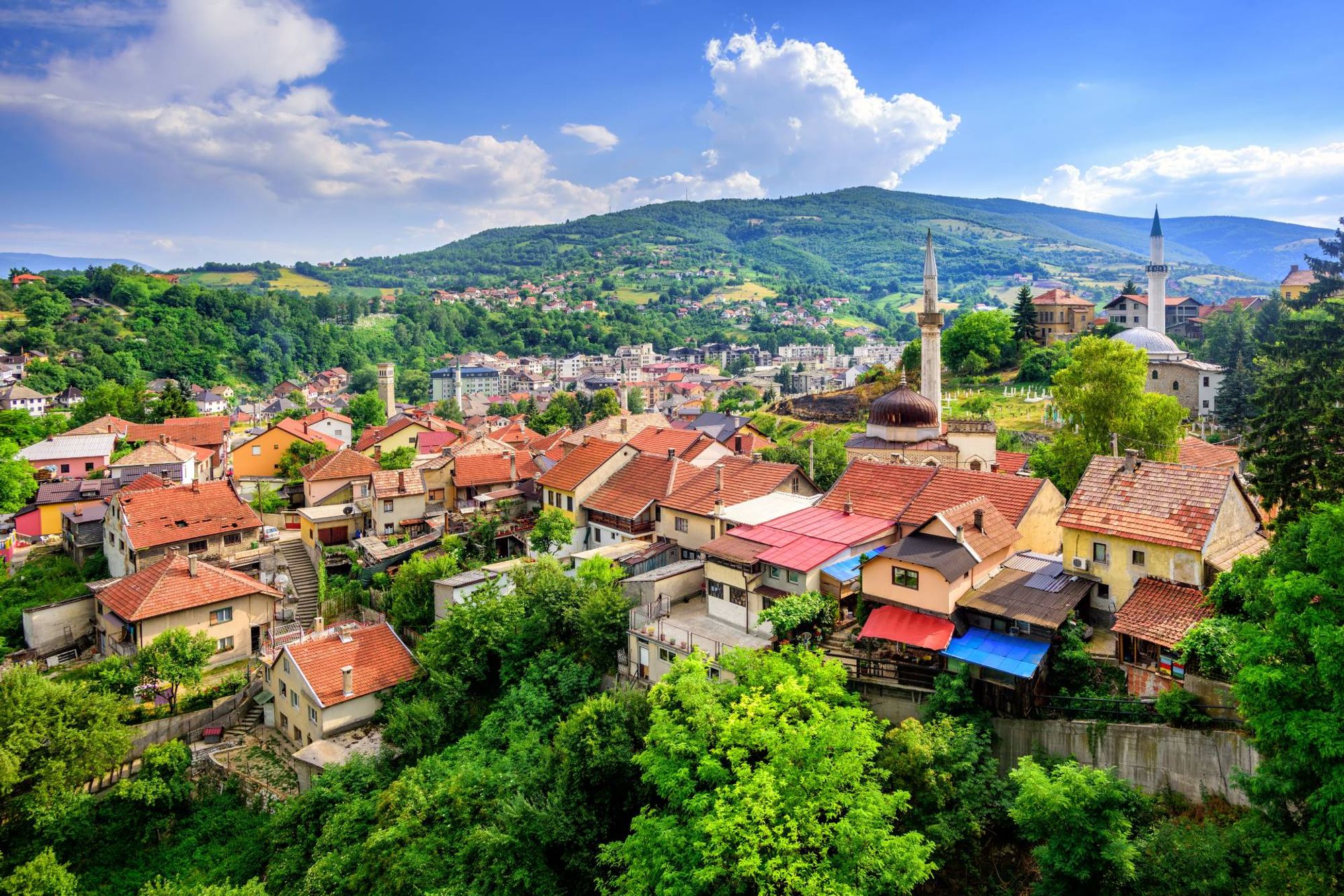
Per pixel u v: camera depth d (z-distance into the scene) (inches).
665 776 1247.5
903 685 1501.0
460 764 1715.1
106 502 3523.6
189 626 2407.7
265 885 1577.3
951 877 1279.5
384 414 6466.5
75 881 1549.0
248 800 1939.0
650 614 1907.0
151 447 3973.9
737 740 1233.4
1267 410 1973.4
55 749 1836.9
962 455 3016.7
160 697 2253.9
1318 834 917.8
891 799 1160.8
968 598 1572.3
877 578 1664.6
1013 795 1301.7
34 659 2536.9
